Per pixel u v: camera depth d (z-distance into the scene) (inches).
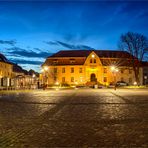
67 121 516.4
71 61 4256.9
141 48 3164.4
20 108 776.3
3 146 330.3
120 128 435.5
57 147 324.5
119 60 4281.5
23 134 395.2
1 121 521.3
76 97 1288.1
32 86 2935.5
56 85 3609.7
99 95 1455.5
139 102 956.6
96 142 345.7
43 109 741.3
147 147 319.6
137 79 3225.9
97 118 553.9
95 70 4200.3
